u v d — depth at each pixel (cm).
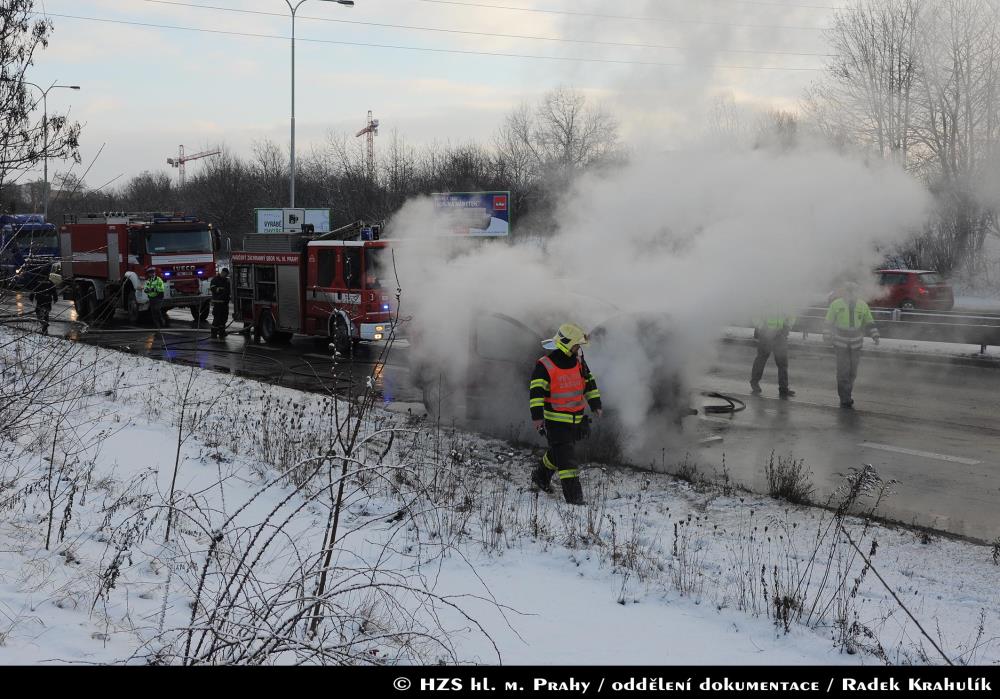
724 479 878
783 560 617
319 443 912
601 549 623
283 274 2030
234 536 603
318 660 401
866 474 677
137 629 409
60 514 609
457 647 431
